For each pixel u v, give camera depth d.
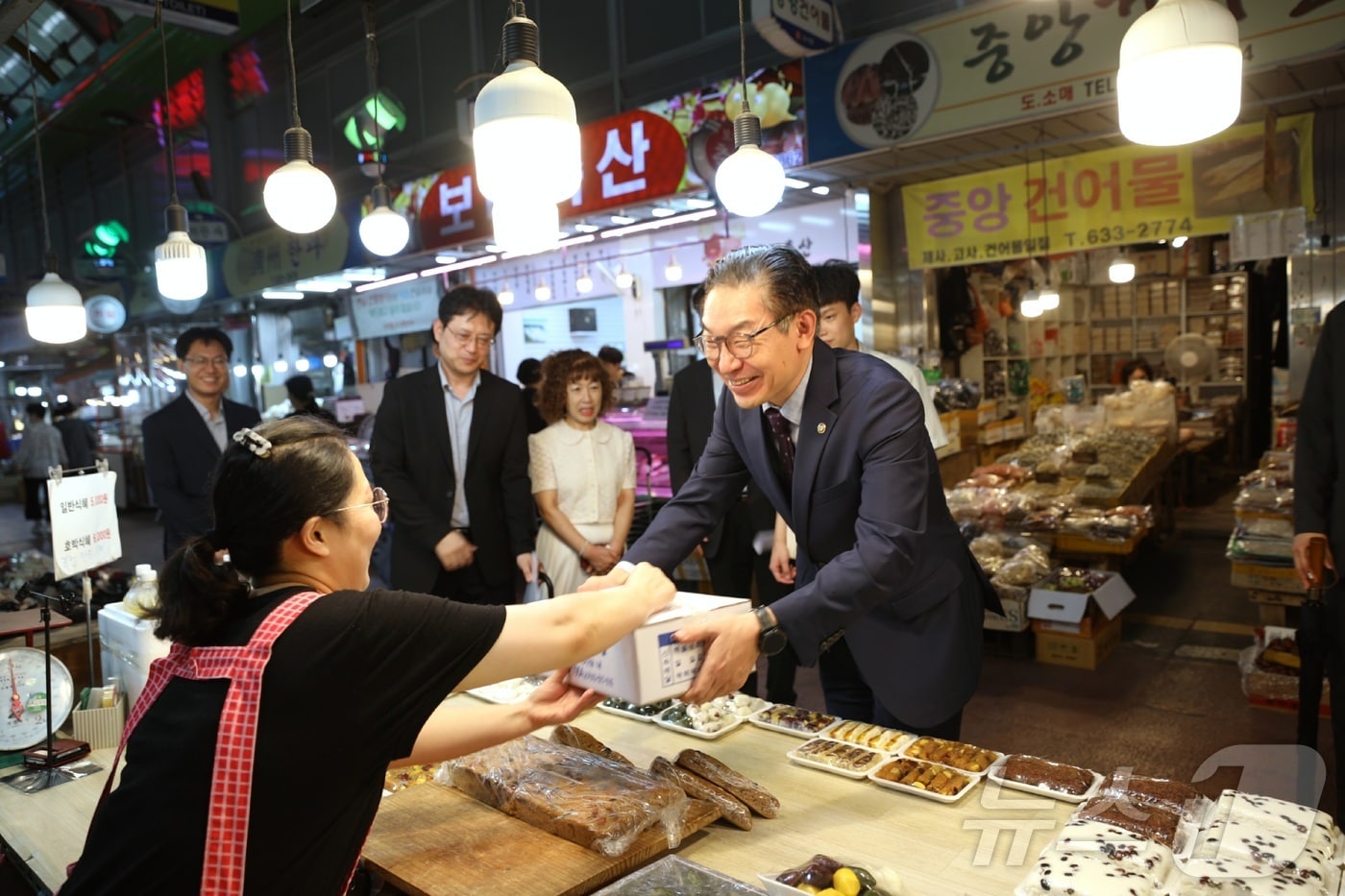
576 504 3.42
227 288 10.12
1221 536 6.79
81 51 10.98
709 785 1.56
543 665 1.18
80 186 14.07
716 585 3.62
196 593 1.07
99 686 2.48
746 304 1.57
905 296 6.50
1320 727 3.41
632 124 5.96
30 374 16.78
